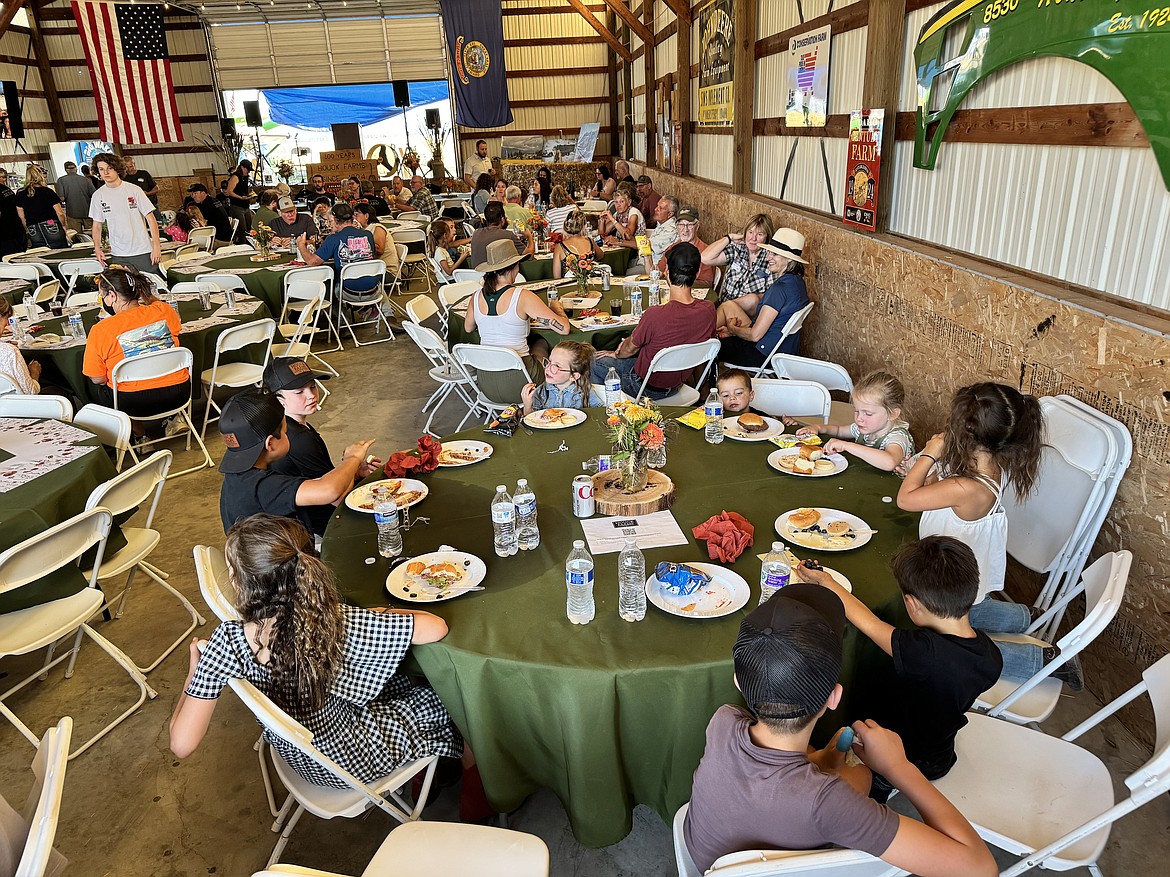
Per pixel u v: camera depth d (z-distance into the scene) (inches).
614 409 111.3
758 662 52.7
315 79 635.5
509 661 70.3
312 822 91.4
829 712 75.9
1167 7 86.6
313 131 655.8
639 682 68.9
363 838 88.8
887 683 73.9
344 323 323.6
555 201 454.9
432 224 347.9
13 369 153.4
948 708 67.1
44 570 95.8
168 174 642.8
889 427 109.3
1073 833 59.6
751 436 115.6
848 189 185.3
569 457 112.7
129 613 135.6
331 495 99.0
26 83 577.6
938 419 141.1
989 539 87.2
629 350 171.9
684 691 69.5
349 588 83.1
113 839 90.2
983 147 132.2
